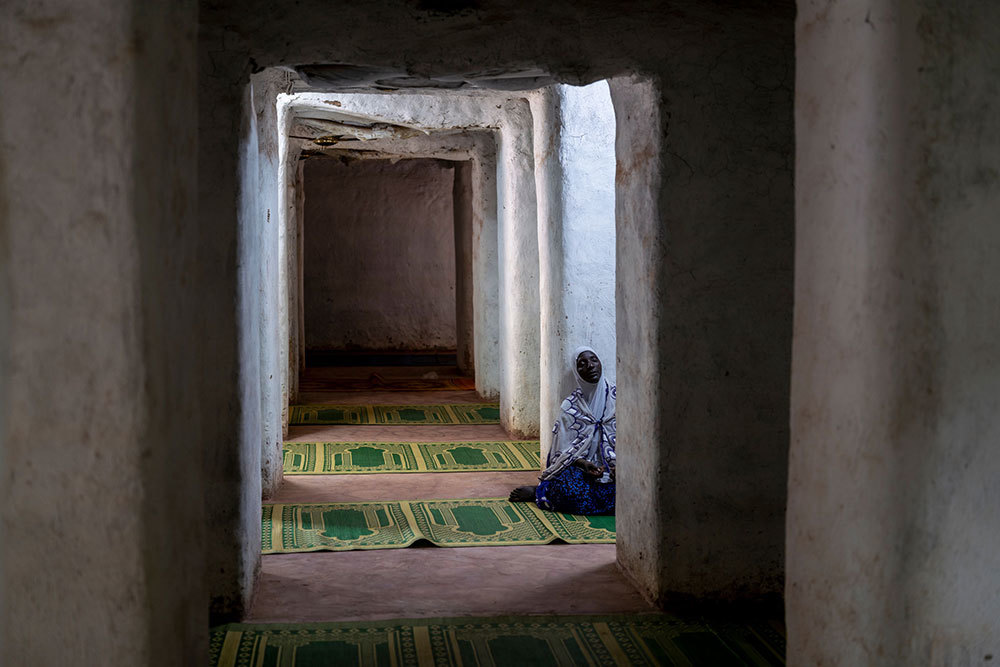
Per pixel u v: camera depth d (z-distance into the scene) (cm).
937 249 197
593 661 377
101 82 177
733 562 434
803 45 223
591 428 614
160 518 188
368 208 1599
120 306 179
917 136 196
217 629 405
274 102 637
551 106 699
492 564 502
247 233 429
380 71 438
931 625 201
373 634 402
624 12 415
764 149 426
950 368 199
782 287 431
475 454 793
